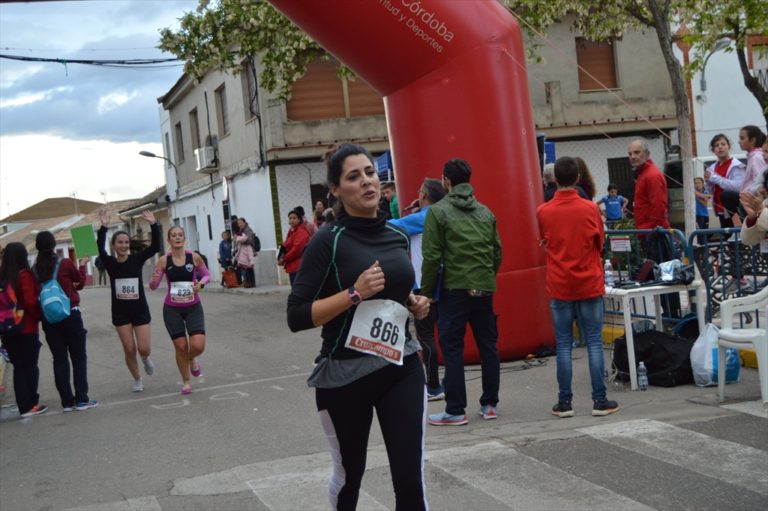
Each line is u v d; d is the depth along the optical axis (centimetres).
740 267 771
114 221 4556
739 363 702
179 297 860
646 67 2341
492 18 852
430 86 843
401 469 355
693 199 1207
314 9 801
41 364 1219
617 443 563
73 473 605
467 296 632
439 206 639
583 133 2298
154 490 543
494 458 548
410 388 363
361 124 2203
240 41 1590
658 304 826
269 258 2277
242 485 533
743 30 1420
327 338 364
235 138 2506
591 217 627
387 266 361
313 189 2233
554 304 644
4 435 752
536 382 772
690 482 480
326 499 495
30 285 820
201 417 754
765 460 509
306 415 726
